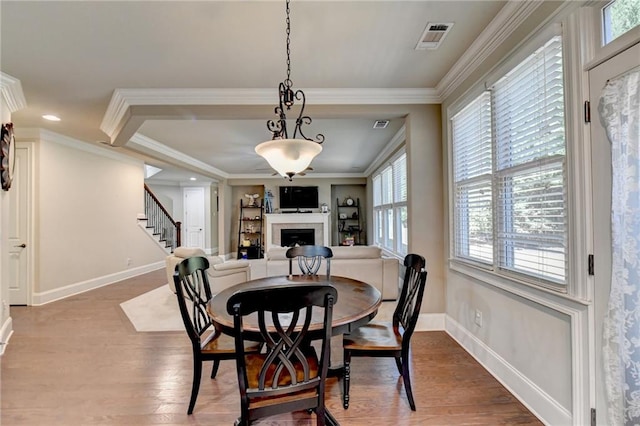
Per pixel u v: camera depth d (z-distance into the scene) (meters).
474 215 2.54
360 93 3.05
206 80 2.78
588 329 1.46
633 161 1.23
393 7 1.85
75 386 2.13
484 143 2.37
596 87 1.41
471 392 2.04
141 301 4.23
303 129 4.29
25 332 3.11
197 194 9.62
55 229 4.35
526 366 1.90
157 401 1.96
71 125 3.93
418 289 1.89
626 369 1.27
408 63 2.54
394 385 2.12
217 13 1.87
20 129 4.07
